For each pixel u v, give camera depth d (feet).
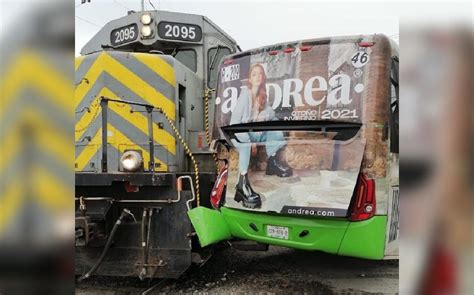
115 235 12.71
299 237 11.30
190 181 12.69
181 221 12.57
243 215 12.26
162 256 12.60
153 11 17.38
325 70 11.49
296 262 16.51
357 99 11.02
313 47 11.73
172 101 14.73
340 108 11.17
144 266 12.39
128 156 12.42
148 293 12.68
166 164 14.42
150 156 12.69
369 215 10.60
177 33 17.52
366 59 11.09
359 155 10.68
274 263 16.37
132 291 13.08
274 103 12.04
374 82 10.93
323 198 10.75
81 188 13.03
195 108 17.17
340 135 11.15
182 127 15.69
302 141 11.37
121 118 14.44
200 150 15.85
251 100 12.51
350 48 11.29
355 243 10.71
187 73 16.40
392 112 11.40
